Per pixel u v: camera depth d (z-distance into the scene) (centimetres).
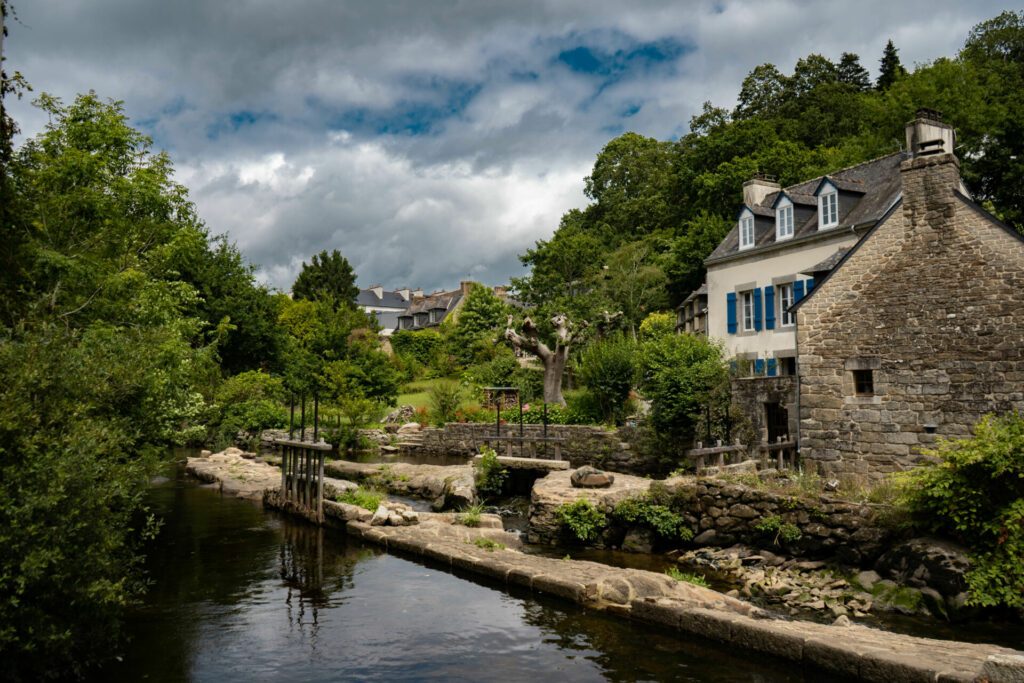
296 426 3484
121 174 2197
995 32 3941
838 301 1652
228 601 1045
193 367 1859
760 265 2686
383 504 1659
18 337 782
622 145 6538
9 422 617
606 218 6153
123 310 1514
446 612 977
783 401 1866
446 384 3578
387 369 3859
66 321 1120
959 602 1012
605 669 767
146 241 2059
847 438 1622
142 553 1360
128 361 869
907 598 1056
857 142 4084
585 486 1585
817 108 5234
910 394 1532
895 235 1575
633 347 2855
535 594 1053
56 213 1559
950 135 2164
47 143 2064
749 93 5991
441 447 3036
